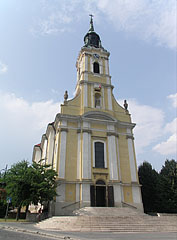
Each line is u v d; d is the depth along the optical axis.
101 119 29.98
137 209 25.59
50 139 33.09
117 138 29.98
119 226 15.60
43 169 23.59
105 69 35.31
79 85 33.81
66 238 10.37
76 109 30.45
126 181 27.69
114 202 25.23
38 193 20.06
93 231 14.35
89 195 24.66
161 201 33.44
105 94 32.84
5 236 10.62
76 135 28.38
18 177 21.09
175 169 35.06
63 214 23.16
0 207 28.33
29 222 20.20
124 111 33.22
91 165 26.81
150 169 39.12
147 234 13.23
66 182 25.05
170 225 16.73
